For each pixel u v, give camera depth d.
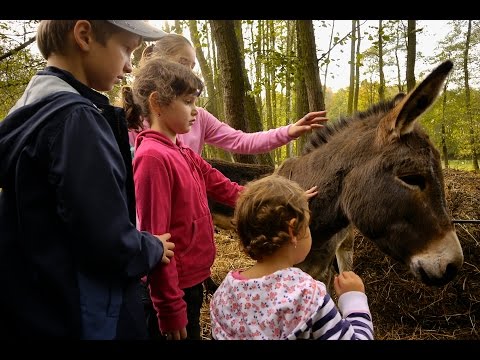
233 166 3.68
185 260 1.66
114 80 1.32
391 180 1.76
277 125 13.96
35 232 1.07
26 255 1.09
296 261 1.37
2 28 3.74
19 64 4.11
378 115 2.03
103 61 1.25
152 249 1.25
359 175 1.85
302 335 1.18
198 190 1.76
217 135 2.71
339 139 2.05
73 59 1.24
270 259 1.33
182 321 1.50
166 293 1.46
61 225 1.10
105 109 1.24
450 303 3.09
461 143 14.38
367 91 16.59
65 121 1.06
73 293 1.09
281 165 2.44
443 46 14.34
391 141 1.77
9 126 1.12
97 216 1.04
